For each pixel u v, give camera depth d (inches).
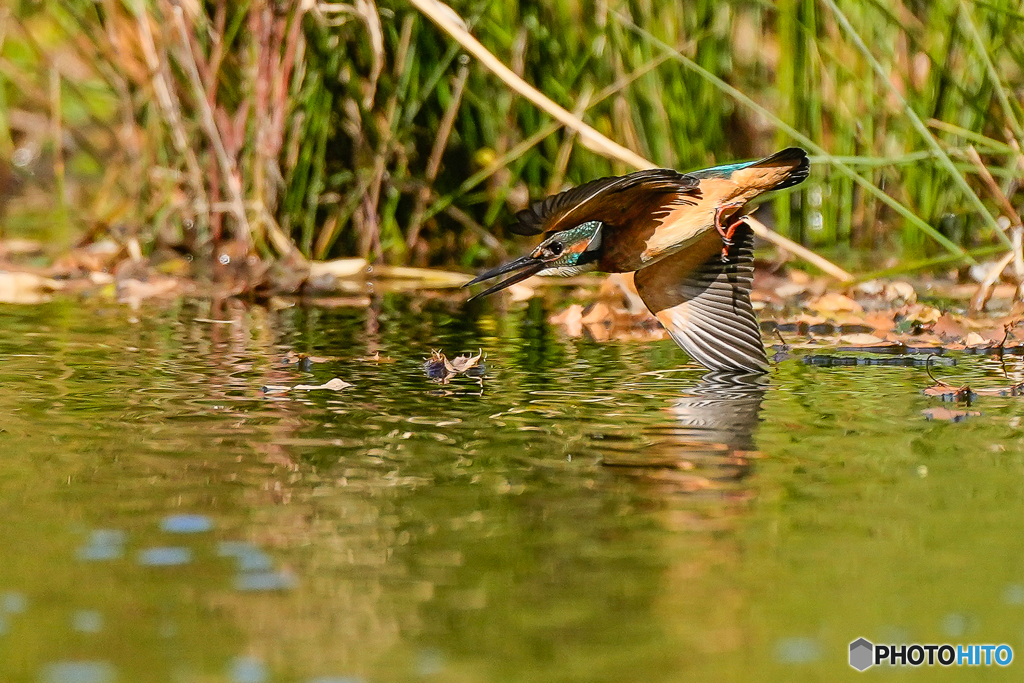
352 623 217.6
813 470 299.0
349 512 269.9
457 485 288.4
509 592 230.5
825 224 647.8
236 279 580.1
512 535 257.0
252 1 587.8
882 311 502.3
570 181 631.2
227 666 203.3
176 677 199.6
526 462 305.7
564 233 394.0
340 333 475.8
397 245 640.4
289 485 287.3
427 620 219.0
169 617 219.6
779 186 377.4
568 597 227.9
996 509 271.1
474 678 199.5
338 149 633.0
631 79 573.0
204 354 430.6
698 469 299.9
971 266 591.5
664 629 216.1
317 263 603.5
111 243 639.1
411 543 252.5
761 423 341.1
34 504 272.8
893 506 273.4
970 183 623.8
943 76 578.2
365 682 197.8
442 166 644.7
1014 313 481.4
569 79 612.7
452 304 548.1
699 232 382.0
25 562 241.9
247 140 605.9
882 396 372.5
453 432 332.2
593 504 275.1
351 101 615.5
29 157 844.0
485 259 647.8
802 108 628.1
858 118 637.9
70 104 837.2
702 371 410.3
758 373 406.6
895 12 618.5
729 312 410.6
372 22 571.2
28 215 740.7
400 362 422.9
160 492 281.4
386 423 341.1
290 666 203.2
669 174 336.8
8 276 566.9
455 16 530.6
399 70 601.3
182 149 602.9
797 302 540.7
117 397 366.6
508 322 506.3
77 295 556.1
